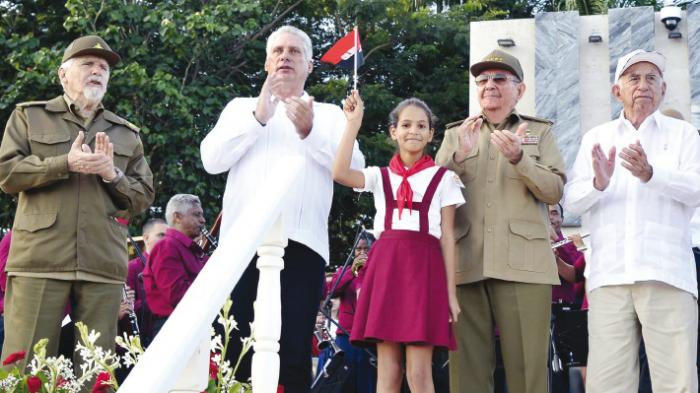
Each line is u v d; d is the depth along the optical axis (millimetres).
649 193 5500
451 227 5285
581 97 13086
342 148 5195
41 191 5582
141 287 8117
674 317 5359
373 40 19391
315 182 5262
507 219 5414
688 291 5402
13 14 17484
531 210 5438
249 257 3006
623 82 5719
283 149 5352
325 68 19672
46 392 4273
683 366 5301
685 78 12930
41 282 5469
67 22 15828
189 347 2580
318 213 5254
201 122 16203
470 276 5395
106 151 5562
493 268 5324
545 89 13078
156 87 15383
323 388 8000
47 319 5465
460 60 19766
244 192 5293
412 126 5371
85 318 5555
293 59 5426
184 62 17125
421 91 19578
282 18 19453
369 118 18609
